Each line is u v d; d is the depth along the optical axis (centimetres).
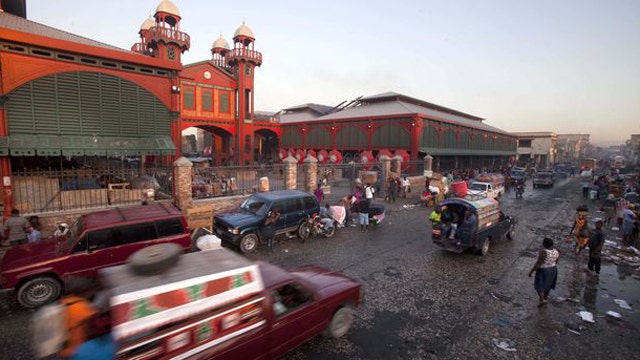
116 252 798
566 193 3186
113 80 1659
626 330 679
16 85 1398
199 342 399
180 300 385
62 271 738
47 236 1103
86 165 1997
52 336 373
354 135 3922
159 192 1463
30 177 1233
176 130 1875
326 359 555
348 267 1001
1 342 589
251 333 457
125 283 377
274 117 5669
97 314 386
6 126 1373
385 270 982
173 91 1844
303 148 4553
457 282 904
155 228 857
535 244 1325
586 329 678
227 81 3725
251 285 458
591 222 1811
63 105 1521
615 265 1098
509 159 7006
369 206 1508
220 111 3681
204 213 1193
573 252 1233
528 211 2131
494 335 645
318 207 1367
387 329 657
